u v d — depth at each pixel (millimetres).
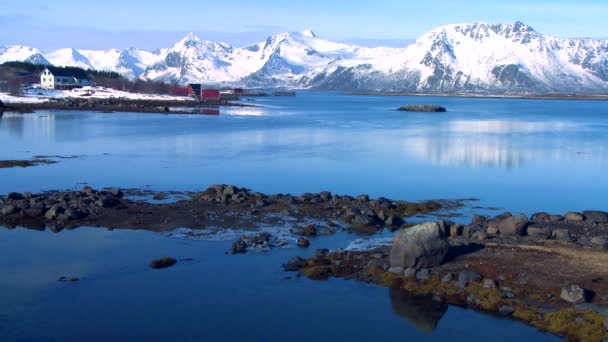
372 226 27797
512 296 18875
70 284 20406
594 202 35656
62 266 22031
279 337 17109
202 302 19172
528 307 18281
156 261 22297
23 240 24969
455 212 31797
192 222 27859
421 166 48625
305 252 23797
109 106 117000
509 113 148500
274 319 18141
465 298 19188
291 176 42531
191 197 33344
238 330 17484
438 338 17125
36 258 22828
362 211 29750
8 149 53219
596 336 16469
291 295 19734
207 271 21688
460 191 38188
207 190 33781
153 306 18844
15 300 19094
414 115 131375
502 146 64812
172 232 26312
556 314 17625
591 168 48969
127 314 18281
